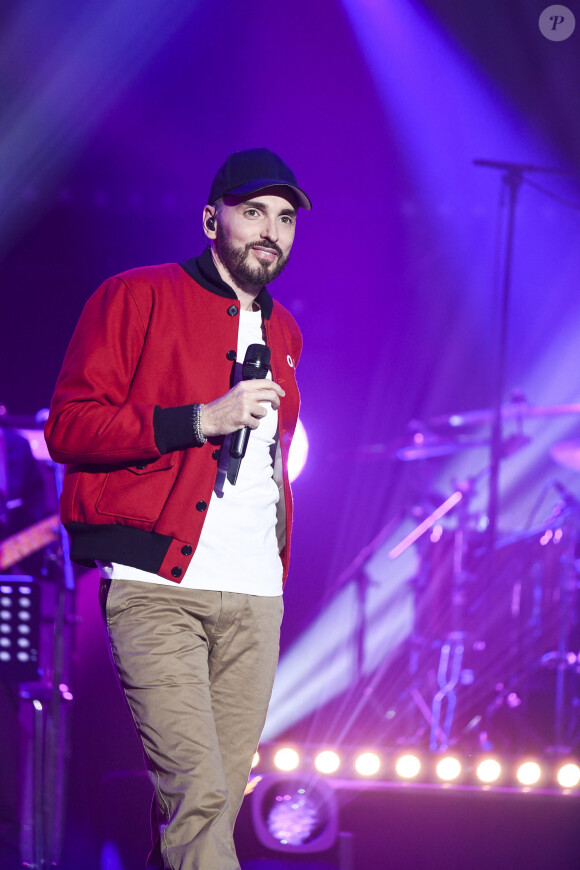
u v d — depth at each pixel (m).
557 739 18.12
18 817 14.87
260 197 8.42
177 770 7.42
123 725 16.59
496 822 14.02
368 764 14.08
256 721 8.52
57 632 13.61
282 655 22.70
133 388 8.12
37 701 13.62
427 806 13.93
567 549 19.73
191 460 7.94
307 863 12.95
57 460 7.89
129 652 7.70
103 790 14.62
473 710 18.84
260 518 8.28
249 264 8.47
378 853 13.70
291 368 9.20
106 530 7.85
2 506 15.25
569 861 13.91
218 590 8.00
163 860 7.57
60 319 25.31
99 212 25.16
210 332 8.38
